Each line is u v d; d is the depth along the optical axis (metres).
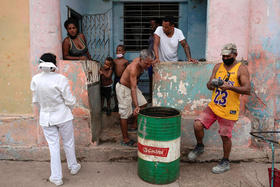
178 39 4.18
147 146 3.21
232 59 3.16
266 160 3.86
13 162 3.91
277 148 3.84
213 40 3.84
